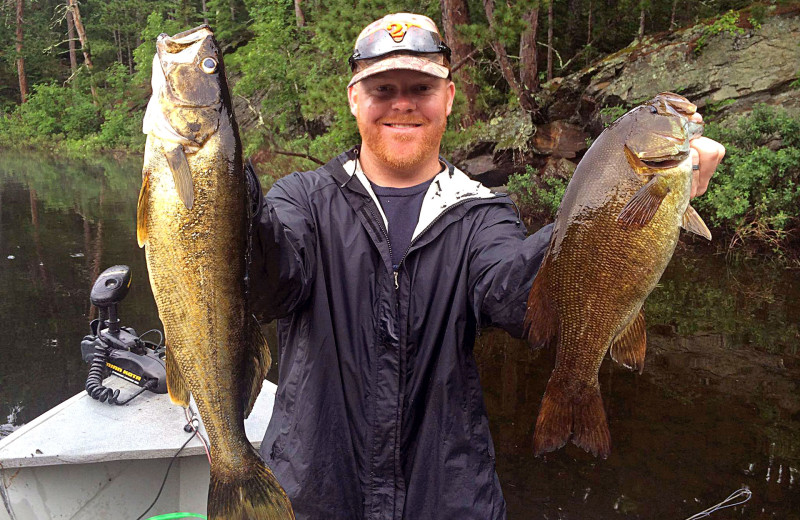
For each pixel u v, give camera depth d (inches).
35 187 714.2
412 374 76.4
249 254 66.9
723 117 438.3
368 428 75.8
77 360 239.5
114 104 1411.2
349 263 77.1
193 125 63.7
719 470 163.9
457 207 77.1
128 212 547.2
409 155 77.3
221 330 66.8
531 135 477.1
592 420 70.6
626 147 65.7
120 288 129.3
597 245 66.8
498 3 370.0
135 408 120.2
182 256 65.0
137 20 1544.0
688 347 240.1
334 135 418.9
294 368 77.3
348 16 396.8
